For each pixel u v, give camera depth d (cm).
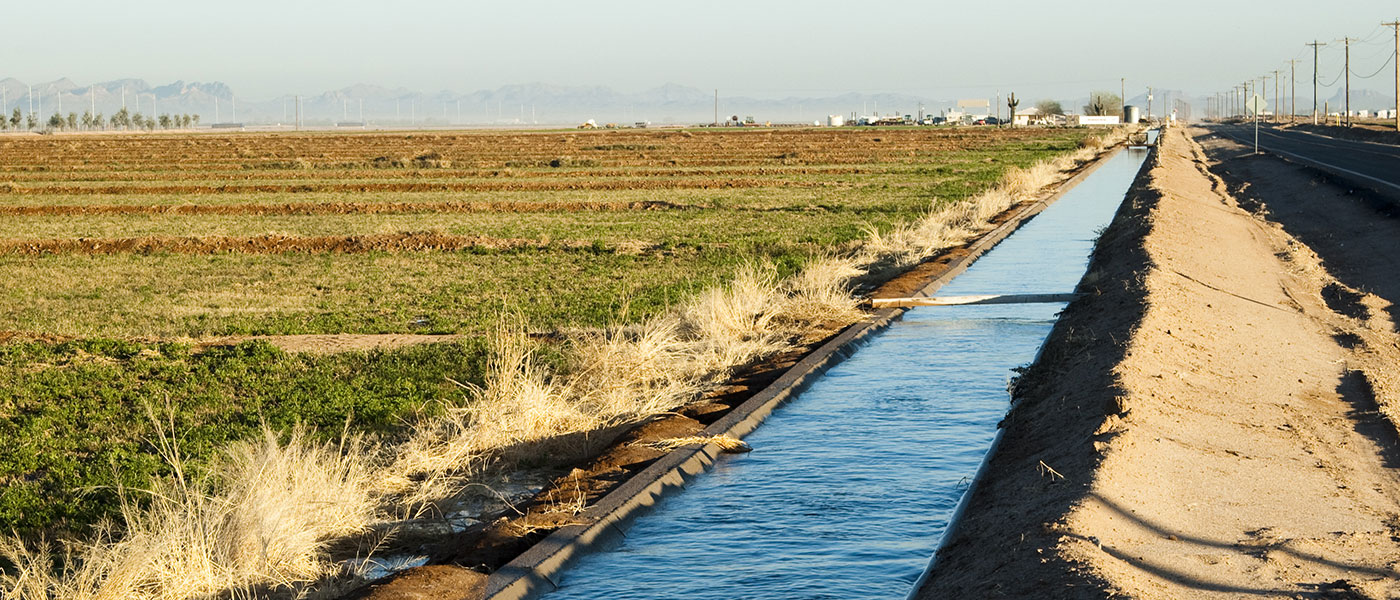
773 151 9319
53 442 1284
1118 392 1154
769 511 1005
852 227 3581
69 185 5959
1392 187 4153
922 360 1664
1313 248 2980
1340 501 923
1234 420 1182
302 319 2123
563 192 5322
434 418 1323
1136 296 1791
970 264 2755
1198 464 995
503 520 975
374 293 2458
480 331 1958
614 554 916
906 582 838
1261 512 884
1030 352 1709
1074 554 725
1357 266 2559
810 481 1090
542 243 3262
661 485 1055
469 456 1184
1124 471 920
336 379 1582
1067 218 3903
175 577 812
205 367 1658
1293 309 2009
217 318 2155
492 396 1298
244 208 4678
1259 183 5300
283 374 1611
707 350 1677
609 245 3178
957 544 867
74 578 845
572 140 12725
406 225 3931
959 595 740
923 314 2066
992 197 4006
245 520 858
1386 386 1368
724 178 6088
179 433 1303
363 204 4662
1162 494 903
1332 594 685
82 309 2298
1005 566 754
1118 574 695
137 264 3030
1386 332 1777
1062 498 867
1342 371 1488
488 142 12444
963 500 997
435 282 2606
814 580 847
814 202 4531
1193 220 3152
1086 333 1664
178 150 10869
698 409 1369
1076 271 2608
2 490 1121
